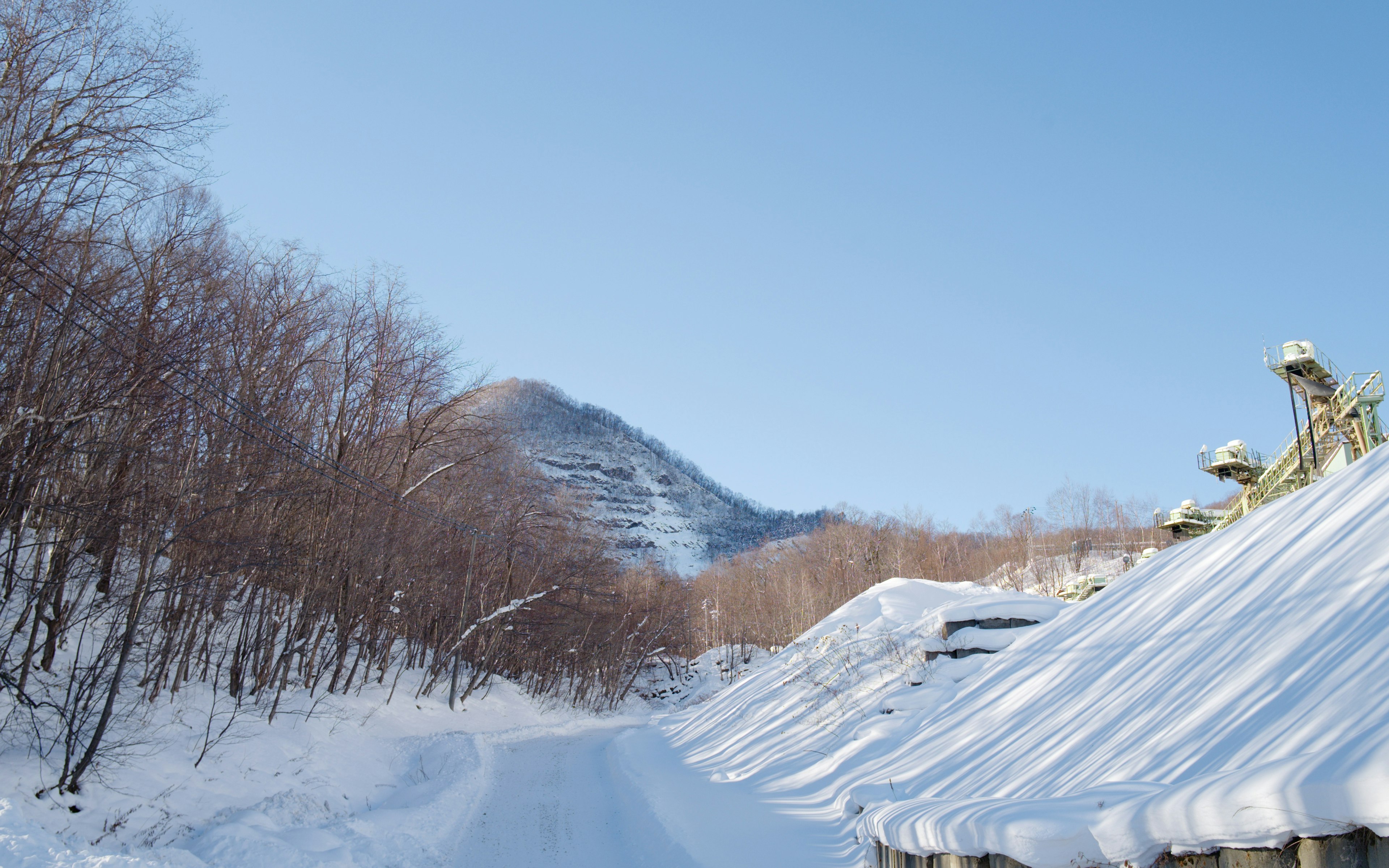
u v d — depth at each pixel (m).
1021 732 10.01
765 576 84.44
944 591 27.08
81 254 13.68
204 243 17.86
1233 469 31.02
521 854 11.56
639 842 11.84
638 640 55.19
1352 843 3.74
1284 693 6.00
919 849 6.77
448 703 31.64
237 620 20.59
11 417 11.92
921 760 11.62
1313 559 7.89
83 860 7.17
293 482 20.27
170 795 12.74
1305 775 3.96
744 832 11.44
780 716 19.27
